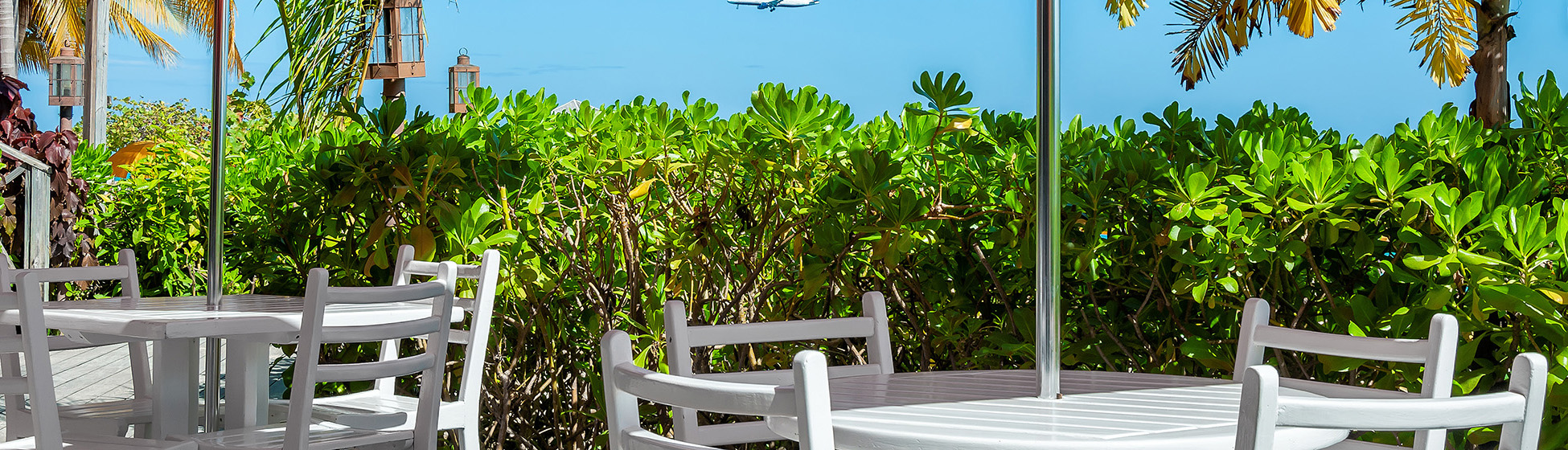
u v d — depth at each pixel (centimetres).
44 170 565
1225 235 254
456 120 383
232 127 568
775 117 315
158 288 784
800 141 319
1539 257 209
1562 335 205
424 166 336
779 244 327
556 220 352
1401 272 232
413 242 331
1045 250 182
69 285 789
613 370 153
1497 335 222
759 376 212
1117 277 278
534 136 356
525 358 362
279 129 468
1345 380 260
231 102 585
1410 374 229
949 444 139
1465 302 224
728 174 329
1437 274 233
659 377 142
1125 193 272
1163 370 278
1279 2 598
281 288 390
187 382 282
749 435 218
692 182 344
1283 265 257
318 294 232
